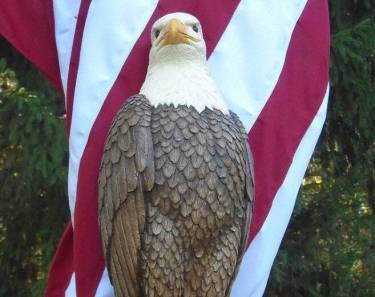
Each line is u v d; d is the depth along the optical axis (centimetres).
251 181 306
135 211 291
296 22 364
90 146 339
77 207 334
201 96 301
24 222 564
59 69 359
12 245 573
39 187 539
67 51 351
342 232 583
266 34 361
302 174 357
